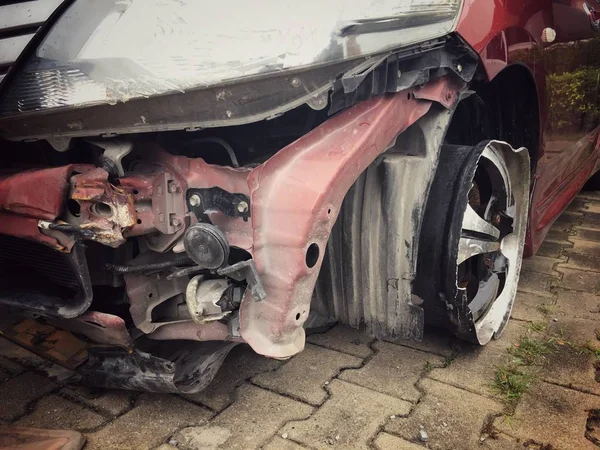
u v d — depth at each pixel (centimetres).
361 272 220
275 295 168
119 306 210
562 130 320
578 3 302
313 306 245
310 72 154
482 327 252
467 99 250
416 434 196
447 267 211
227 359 246
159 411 211
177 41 163
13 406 214
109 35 171
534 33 246
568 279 336
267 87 155
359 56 155
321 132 169
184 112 160
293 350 175
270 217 164
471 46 187
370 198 209
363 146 167
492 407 211
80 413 210
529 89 265
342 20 156
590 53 342
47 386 228
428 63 176
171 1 171
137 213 168
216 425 202
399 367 240
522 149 244
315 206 159
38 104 172
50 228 168
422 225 214
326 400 216
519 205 267
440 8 173
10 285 203
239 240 168
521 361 242
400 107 177
